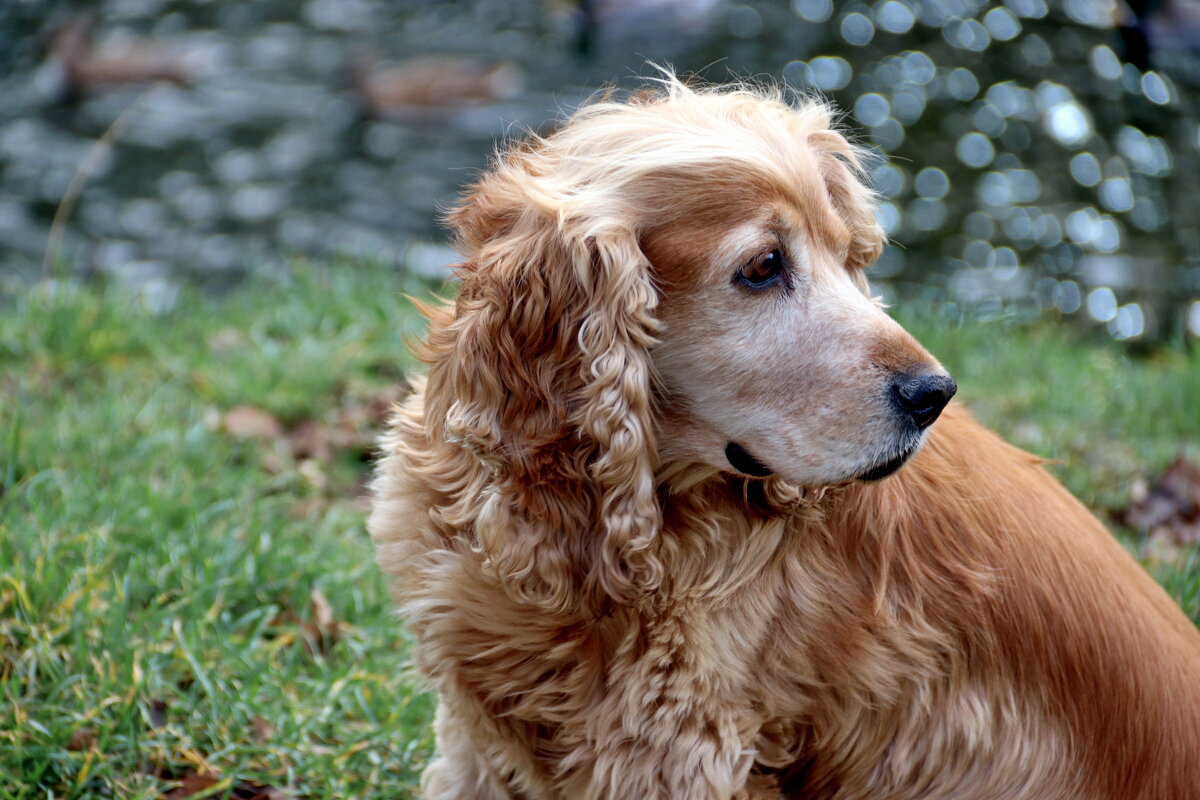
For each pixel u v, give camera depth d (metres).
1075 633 2.60
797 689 2.54
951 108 10.73
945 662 2.59
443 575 2.52
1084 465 5.12
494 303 2.41
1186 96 10.93
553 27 13.10
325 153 11.06
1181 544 4.55
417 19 13.66
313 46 13.13
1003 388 5.89
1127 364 6.44
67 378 5.24
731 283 2.35
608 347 2.35
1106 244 9.54
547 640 2.49
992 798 2.62
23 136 11.10
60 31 12.79
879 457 2.32
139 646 3.28
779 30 11.77
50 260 6.46
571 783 2.59
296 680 3.40
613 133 2.47
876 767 2.64
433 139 11.37
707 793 2.45
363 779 3.14
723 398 2.41
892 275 9.23
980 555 2.61
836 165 2.67
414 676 3.36
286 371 5.25
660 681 2.45
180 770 3.09
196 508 4.02
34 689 3.17
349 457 4.84
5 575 3.35
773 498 2.45
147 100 11.84
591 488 2.44
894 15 11.70
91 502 3.92
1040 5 11.68
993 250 9.50
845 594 2.52
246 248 9.34
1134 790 2.63
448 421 2.44
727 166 2.36
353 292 6.18
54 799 2.93
